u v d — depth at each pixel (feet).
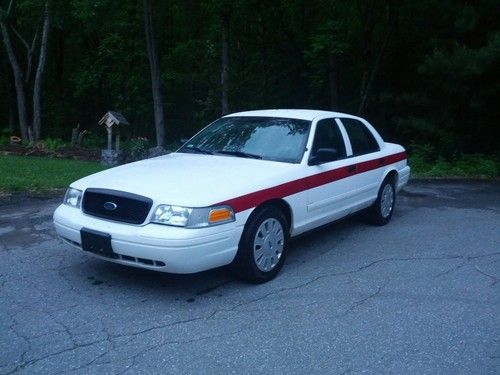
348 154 22.18
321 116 21.63
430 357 12.84
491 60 46.19
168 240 14.92
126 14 76.64
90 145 70.44
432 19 57.52
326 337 13.80
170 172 17.61
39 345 13.09
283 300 16.17
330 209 20.72
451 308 15.74
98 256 16.29
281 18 71.05
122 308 15.34
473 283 17.85
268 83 73.41
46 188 31.94
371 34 67.67
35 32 81.10
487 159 50.11
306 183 19.01
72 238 16.80
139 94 82.53
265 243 17.44
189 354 12.81
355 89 74.08
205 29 81.25
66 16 73.36
